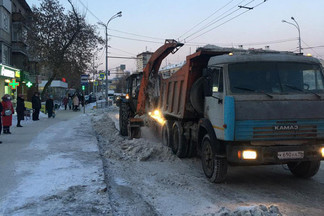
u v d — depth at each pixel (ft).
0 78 81.92
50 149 29.40
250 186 20.20
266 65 19.89
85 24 96.73
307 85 19.77
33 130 44.06
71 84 203.92
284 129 18.34
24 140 34.68
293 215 15.21
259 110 18.20
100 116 73.51
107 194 16.92
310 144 18.75
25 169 21.66
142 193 18.51
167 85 31.81
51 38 93.25
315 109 18.71
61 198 15.96
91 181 18.92
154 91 37.11
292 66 20.12
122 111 41.68
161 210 15.89
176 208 16.17
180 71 27.71
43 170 21.45
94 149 29.78
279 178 22.25
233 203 16.98
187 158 28.50
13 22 110.01
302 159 18.33
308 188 19.85
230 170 24.57
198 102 24.58
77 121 60.80
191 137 26.81
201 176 22.44
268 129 18.21
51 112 70.18
